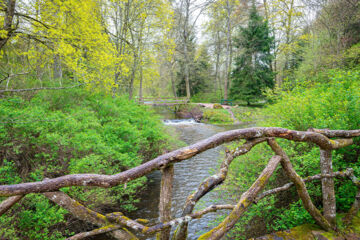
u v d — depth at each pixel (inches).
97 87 255.3
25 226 96.0
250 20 737.0
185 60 836.0
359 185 68.4
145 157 247.6
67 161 139.4
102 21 366.9
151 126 280.5
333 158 90.3
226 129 470.3
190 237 118.7
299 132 54.0
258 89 747.4
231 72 821.9
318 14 440.1
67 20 203.9
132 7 414.9
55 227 113.8
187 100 790.5
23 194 34.8
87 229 123.7
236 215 46.3
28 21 171.5
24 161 125.4
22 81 178.4
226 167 45.0
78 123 162.6
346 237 62.3
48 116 146.6
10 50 179.8
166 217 42.7
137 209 159.6
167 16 458.6
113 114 247.4
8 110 123.8
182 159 39.7
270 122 152.6
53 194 36.4
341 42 390.0
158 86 1235.9
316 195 88.7
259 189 49.6
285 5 717.9
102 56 234.2
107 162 157.5
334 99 112.7
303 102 127.8
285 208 101.1
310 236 63.6
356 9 366.0
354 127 98.2
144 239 124.4
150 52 478.6
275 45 810.8
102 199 134.1
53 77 274.1
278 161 54.1
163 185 42.4
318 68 366.0
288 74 602.5
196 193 42.1
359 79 136.2
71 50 185.9
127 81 502.3
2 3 145.8
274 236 64.6
